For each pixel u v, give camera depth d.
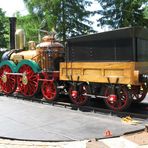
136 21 29.25
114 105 9.70
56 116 9.45
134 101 10.48
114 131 7.88
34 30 29.77
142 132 7.93
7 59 13.74
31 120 9.07
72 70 10.44
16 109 10.47
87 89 10.23
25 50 13.92
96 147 6.88
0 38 36.28
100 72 9.73
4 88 13.49
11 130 8.16
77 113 9.81
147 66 9.67
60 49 11.95
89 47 10.00
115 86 9.55
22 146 7.06
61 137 7.55
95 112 9.88
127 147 6.90
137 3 28.77
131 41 9.12
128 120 8.84
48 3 28.95
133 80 9.05
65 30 28.89
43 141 7.38
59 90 11.30
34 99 12.04
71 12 29.05
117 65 9.34
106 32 9.57
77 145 7.04
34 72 12.03
